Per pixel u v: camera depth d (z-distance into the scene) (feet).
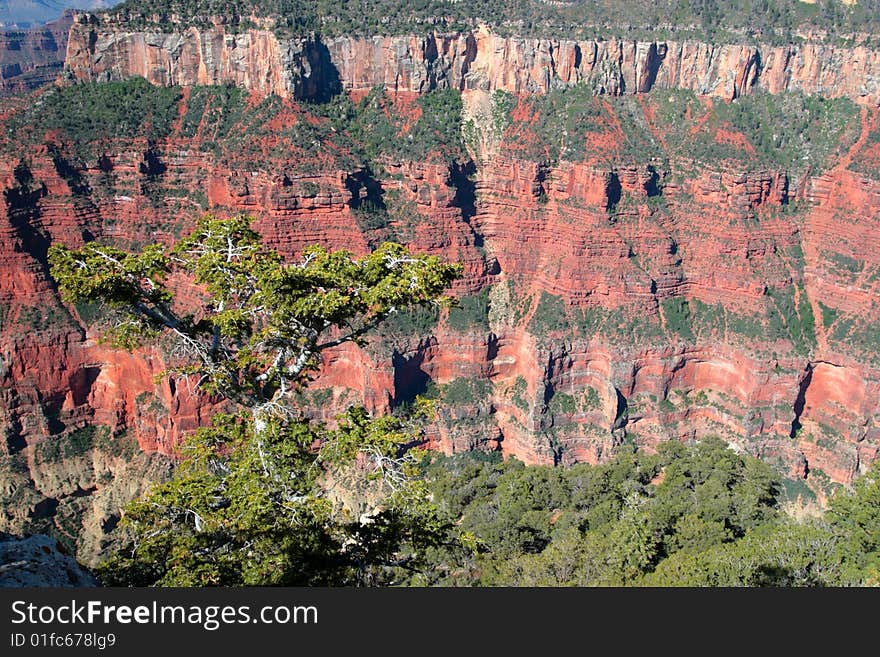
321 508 96.68
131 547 102.83
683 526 170.09
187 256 115.24
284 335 102.32
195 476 104.58
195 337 106.63
